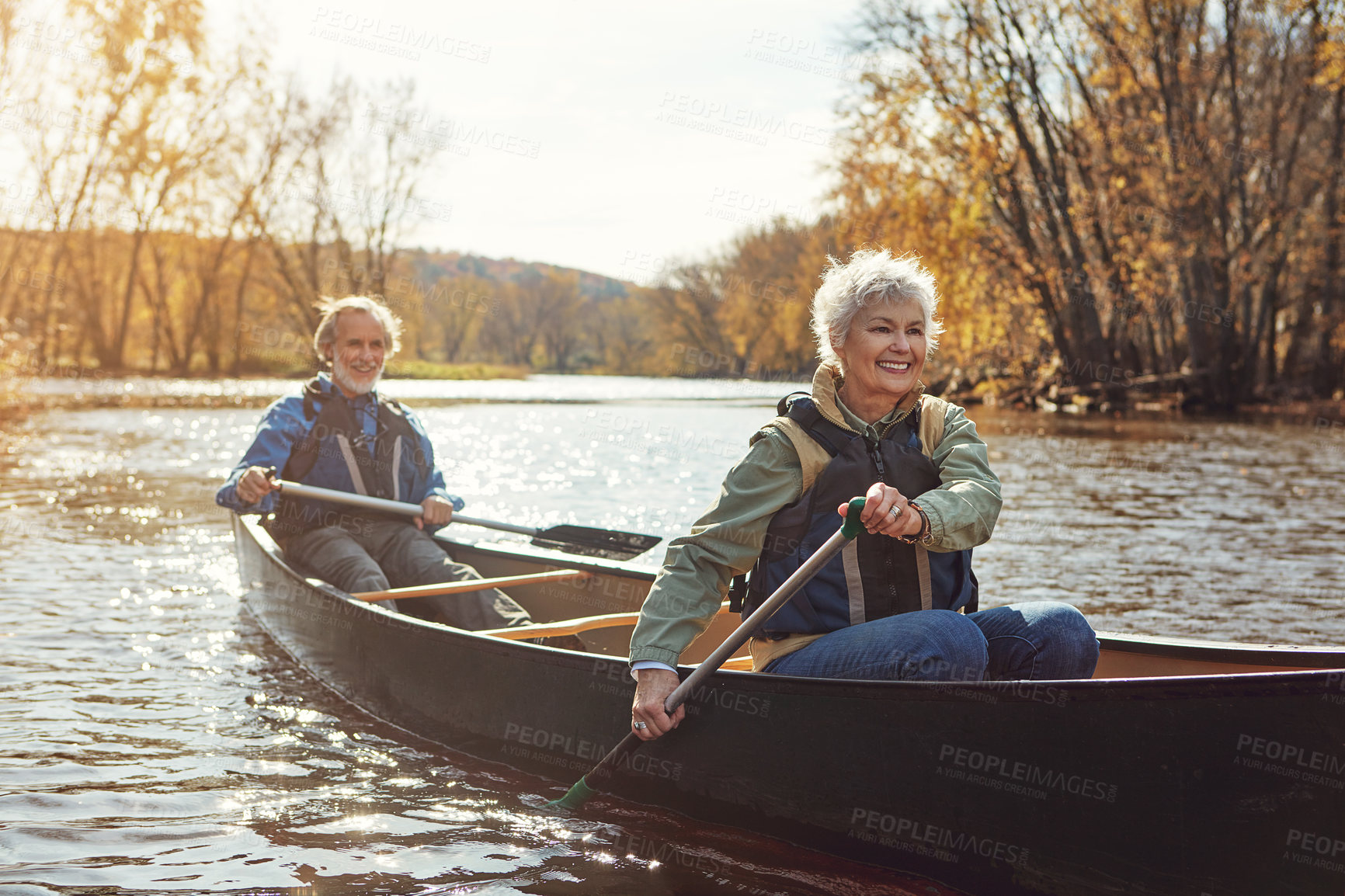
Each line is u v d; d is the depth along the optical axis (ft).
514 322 272.10
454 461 37.22
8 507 24.12
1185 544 21.20
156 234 112.68
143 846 7.77
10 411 57.26
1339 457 40.75
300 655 12.59
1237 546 20.95
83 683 11.66
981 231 68.13
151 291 128.26
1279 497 28.73
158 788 8.89
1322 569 18.52
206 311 121.70
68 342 119.34
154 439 43.19
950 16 63.10
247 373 122.21
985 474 7.45
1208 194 70.03
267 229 103.55
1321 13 67.82
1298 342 93.71
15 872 7.26
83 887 7.10
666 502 27.17
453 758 9.78
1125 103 70.18
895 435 7.61
